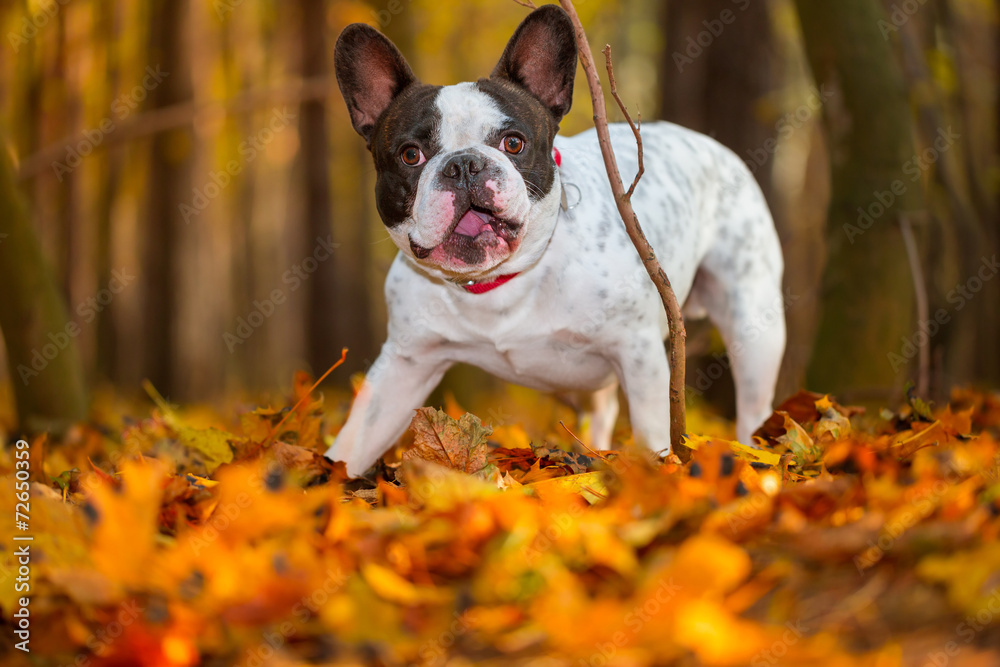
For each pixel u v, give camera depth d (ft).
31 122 38.11
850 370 17.15
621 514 7.71
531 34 12.39
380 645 6.08
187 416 29.45
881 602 6.50
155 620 6.44
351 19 31.48
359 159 52.39
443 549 7.13
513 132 11.55
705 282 15.26
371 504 9.94
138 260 42.86
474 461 9.64
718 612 6.02
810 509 8.00
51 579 6.64
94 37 39.32
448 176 11.00
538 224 11.68
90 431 16.21
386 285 13.15
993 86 29.35
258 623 6.41
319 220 43.45
